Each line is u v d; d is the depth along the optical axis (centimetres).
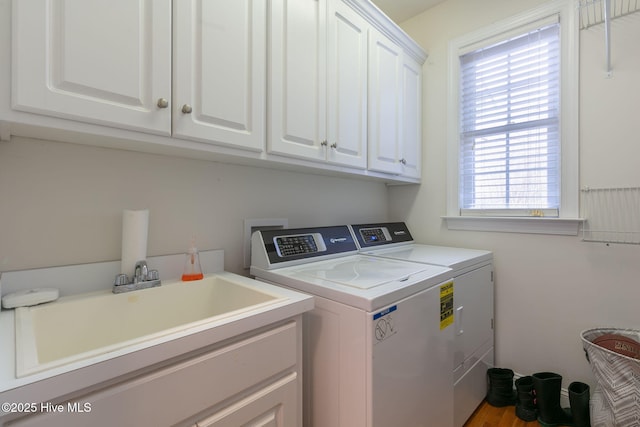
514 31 185
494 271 193
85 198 106
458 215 209
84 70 77
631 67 149
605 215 156
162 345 63
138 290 106
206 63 101
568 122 166
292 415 91
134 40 86
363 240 185
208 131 102
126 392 59
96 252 108
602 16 156
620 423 125
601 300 158
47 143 98
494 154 197
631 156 149
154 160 122
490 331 182
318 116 140
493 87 197
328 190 196
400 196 240
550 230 172
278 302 90
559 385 157
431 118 222
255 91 116
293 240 149
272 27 121
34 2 70
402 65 199
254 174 156
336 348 103
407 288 108
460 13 207
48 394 50
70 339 90
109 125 82
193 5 98
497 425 156
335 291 103
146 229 112
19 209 94
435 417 124
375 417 94
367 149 170
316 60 139
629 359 126
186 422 68
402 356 105
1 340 66
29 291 90
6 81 68
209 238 139
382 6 219
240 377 78
